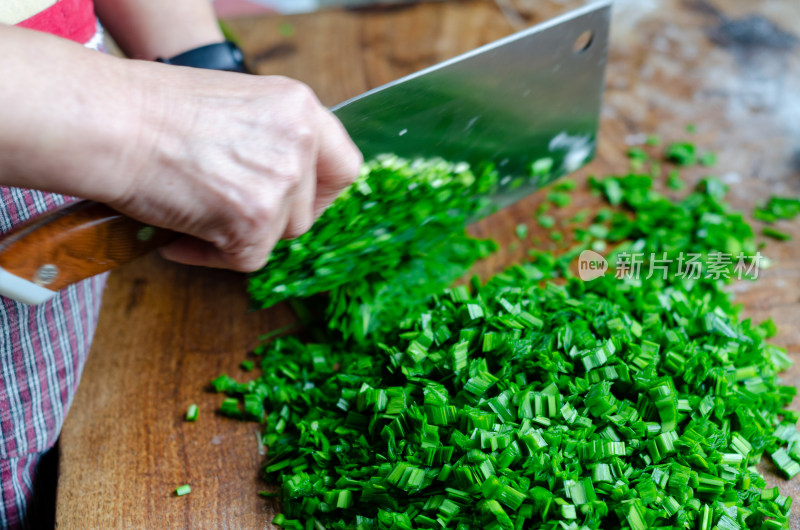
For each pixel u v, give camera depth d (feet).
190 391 2.31
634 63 3.38
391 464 1.99
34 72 1.55
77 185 1.63
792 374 2.27
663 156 2.91
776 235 2.59
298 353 2.38
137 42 2.36
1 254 1.65
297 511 2.04
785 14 3.63
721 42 3.48
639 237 2.62
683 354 2.14
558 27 2.30
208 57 2.24
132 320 2.48
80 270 1.75
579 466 1.95
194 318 2.49
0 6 1.83
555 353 2.09
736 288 2.47
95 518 2.06
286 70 3.37
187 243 1.85
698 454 1.98
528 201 2.78
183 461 2.16
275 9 5.47
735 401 2.09
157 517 2.06
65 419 2.25
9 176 1.61
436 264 2.51
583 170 2.88
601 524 1.93
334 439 2.12
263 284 2.22
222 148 1.67
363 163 2.15
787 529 1.97
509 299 2.25
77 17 2.00
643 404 2.05
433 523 1.92
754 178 2.79
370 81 3.29
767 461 2.11
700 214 2.61
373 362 2.26
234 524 2.05
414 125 2.18
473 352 2.15
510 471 1.93
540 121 2.43
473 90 2.24
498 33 3.60
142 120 1.62
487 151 2.37
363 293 2.40
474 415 1.98
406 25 3.67
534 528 1.90
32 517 2.25
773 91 3.18
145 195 1.67
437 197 2.34
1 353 2.02
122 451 2.18
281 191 1.72
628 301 2.33
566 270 2.53
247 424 2.24
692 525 1.94
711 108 3.12
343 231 2.22
